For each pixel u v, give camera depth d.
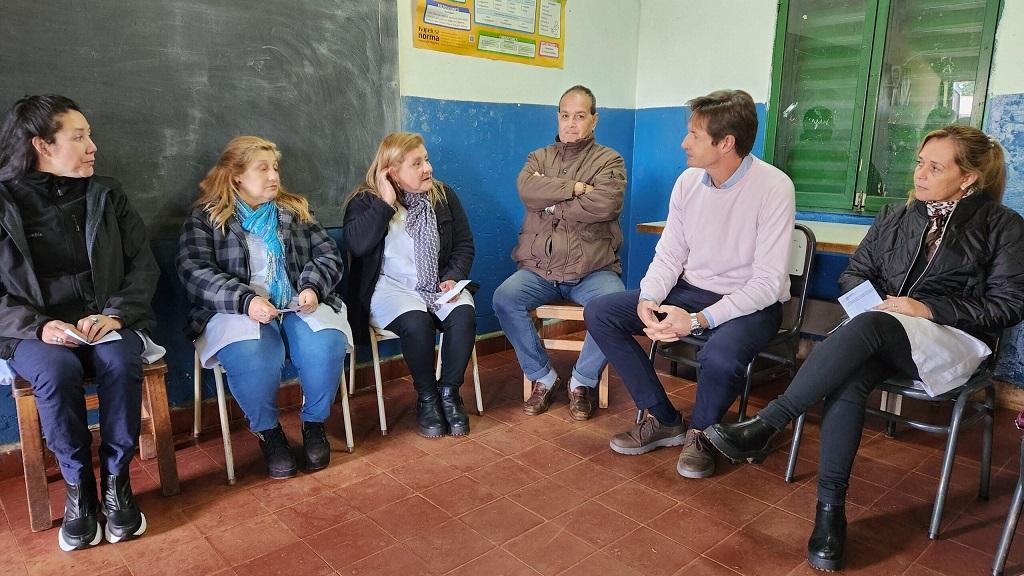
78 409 1.76
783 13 3.19
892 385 1.83
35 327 1.75
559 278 2.67
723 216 2.20
